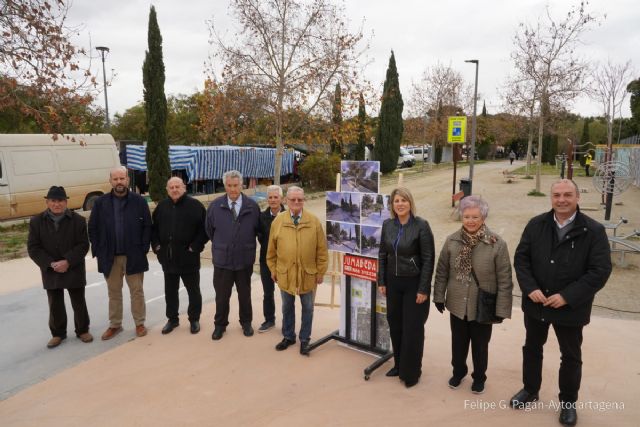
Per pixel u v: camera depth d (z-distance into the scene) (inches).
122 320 213.0
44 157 486.6
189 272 192.2
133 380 156.9
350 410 136.8
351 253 173.2
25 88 295.1
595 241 119.0
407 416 133.2
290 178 975.6
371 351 173.6
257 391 148.8
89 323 195.0
